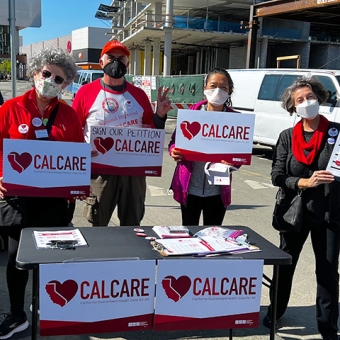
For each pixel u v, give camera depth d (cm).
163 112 335
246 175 899
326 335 293
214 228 276
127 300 221
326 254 285
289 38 2878
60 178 271
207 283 227
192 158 323
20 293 293
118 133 323
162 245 238
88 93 334
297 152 284
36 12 618
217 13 3042
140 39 3303
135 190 344
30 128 279
